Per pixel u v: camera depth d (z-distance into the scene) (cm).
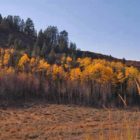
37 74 12738
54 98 10844
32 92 11031
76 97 10619
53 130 5441
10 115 8038
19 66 13800
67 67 15812
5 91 10581
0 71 12069
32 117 7819
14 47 19862
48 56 18112
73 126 5906
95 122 6531
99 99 10012
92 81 11156
